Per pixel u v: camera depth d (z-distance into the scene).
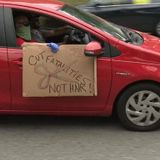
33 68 6.83
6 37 6.93
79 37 7.07
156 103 7.05
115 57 6.88
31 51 6.80
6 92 7.00
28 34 7.20
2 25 6.96
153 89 6.98
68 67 6.84
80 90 6.90
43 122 7.61
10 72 6.91
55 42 7.41
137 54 6.89
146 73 6.87
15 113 7.16
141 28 12.82
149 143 6.73
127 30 7.86
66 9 7.31
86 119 7.72
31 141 6.84
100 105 7.06
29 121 7.65
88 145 6.68
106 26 7.43
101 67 6.86
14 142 6.81
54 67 6.84
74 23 7.01
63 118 7.77
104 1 12.78
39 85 6.88
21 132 7.20
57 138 6.95
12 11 7.00
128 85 6.96
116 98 7.05
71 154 6.36
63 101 7.04
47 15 7.02
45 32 7.39
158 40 7.62
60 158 6.23
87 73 6.85
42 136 7.04
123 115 7.10
